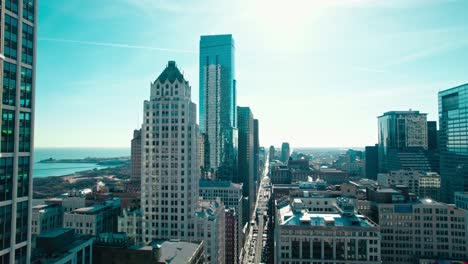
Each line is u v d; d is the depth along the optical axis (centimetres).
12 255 8581
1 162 8288
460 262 19788
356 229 17662
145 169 19912
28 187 9231
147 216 19725
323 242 17838
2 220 8288
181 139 19638
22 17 9062
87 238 12644
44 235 11094
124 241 13012
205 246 19188
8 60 8550
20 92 8981
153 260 12225
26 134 9194
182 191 19450
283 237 18138
